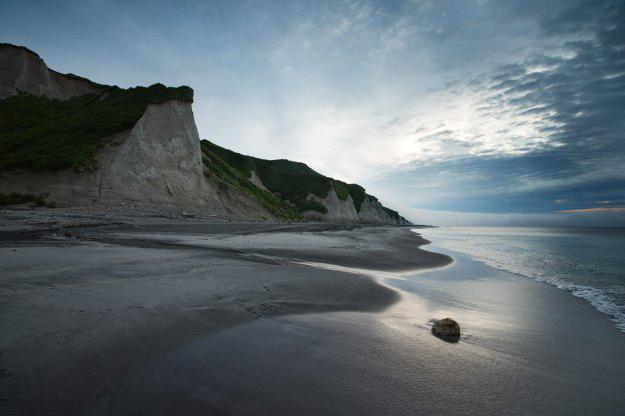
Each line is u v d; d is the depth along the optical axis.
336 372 3.23
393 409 2.65
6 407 2.24
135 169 37.31
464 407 2.77
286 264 10.01
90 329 3.67
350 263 11.66
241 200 52.38
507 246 25.84
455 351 4.03
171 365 3.09
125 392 2.57
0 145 37.34
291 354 3.58
